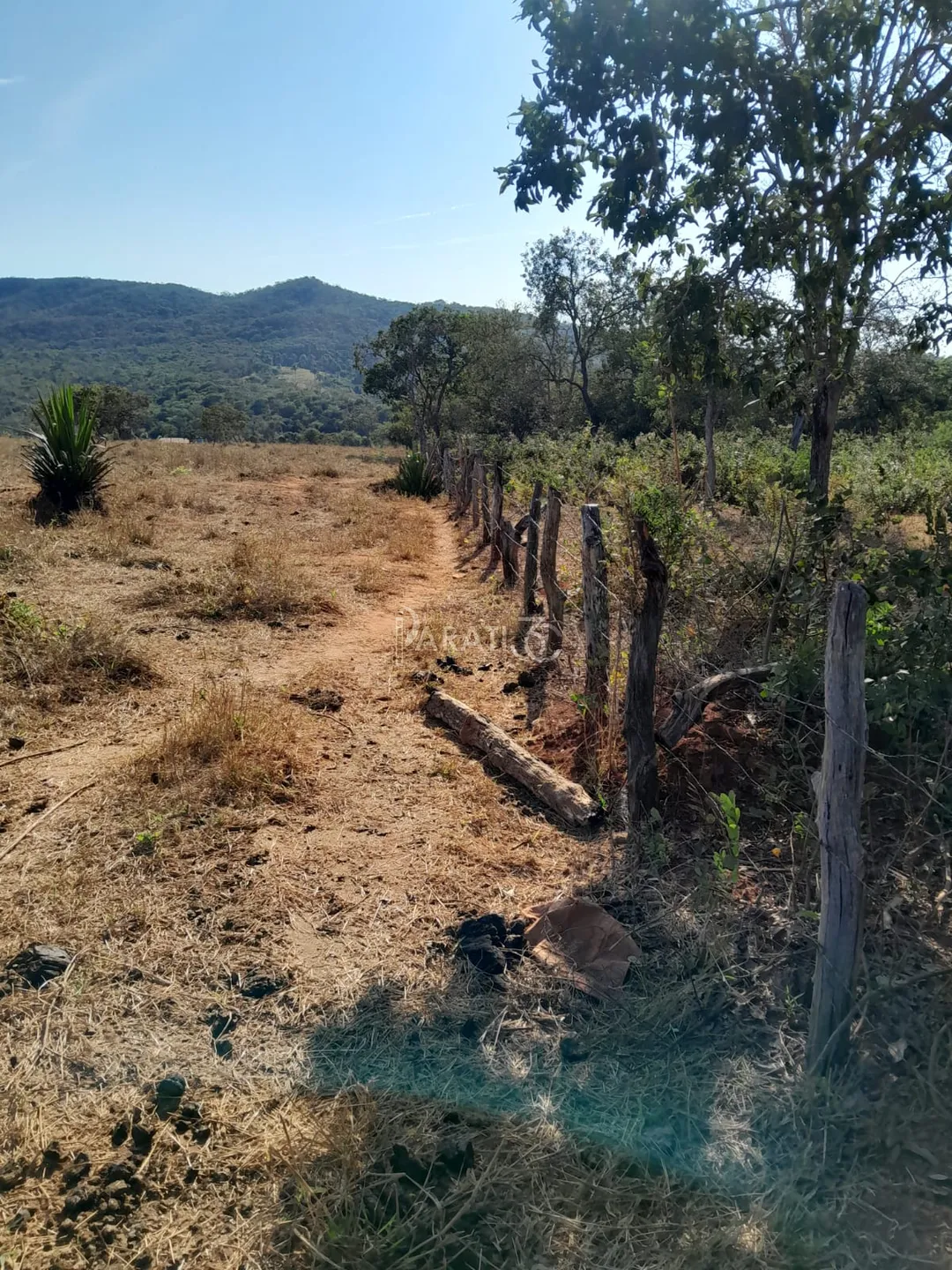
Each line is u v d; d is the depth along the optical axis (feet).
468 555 36.63
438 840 13.42
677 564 20.15
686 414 49.24
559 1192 7.52
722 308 22.89
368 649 23.22
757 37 18.31
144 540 33.22
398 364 123.34
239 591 26.43
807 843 11.53
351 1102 8.53
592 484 42.52
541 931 11.07
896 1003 8.93
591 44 17.54
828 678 8.11
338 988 10.19
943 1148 7.55
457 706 17.80
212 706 16.60
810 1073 8.39
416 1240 7.07
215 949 10.78
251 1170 7.80
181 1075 8.83
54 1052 9.08
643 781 13.28
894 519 31.63
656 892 11.87
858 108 22.39
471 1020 9.69
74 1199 7.42
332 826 13.82
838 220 20.47
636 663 13.02
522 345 115.55
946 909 10.38
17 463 56.65
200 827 13.41
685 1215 7.31
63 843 12.92
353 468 75.82
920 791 11.71
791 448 52.49
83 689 18.57
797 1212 7.21
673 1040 9.32
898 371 59.72
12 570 27.20
